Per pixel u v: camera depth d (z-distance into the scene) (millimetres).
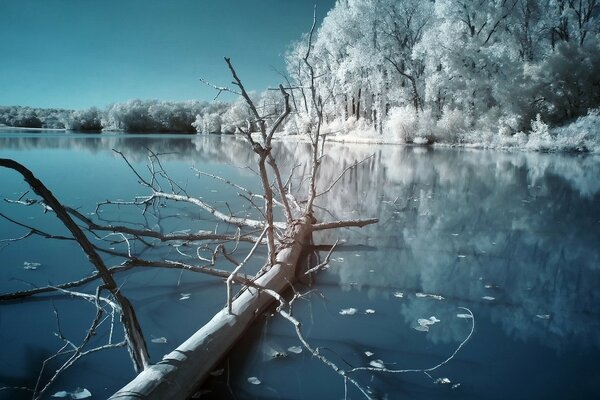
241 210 7703
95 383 2629
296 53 25781
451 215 7742
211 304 3805
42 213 7172
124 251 5301
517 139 24172
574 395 2580
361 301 3971
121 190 9523
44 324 3383
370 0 33125
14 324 3365
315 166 6156
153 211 7543
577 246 5809
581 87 25672
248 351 3047
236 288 4172
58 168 13242
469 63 27906
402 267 4930
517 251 5566
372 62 32781
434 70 29734
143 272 4586
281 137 41031
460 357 2984
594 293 4203
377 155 20750
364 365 2865
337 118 40500
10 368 2756
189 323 3426
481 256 5363
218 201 8461
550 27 30547
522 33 31047
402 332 3352
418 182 11898
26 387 2561
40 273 4457
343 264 5035
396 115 30953
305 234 5824
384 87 34125
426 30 31641
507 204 8805
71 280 4293
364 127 37250
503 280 4535
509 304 3924
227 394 2539
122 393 2182
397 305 3881
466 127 27812
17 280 4242
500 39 30484
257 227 6055
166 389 2312
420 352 3049
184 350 2648
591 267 4969
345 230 6633
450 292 4195
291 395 2535
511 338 3275
